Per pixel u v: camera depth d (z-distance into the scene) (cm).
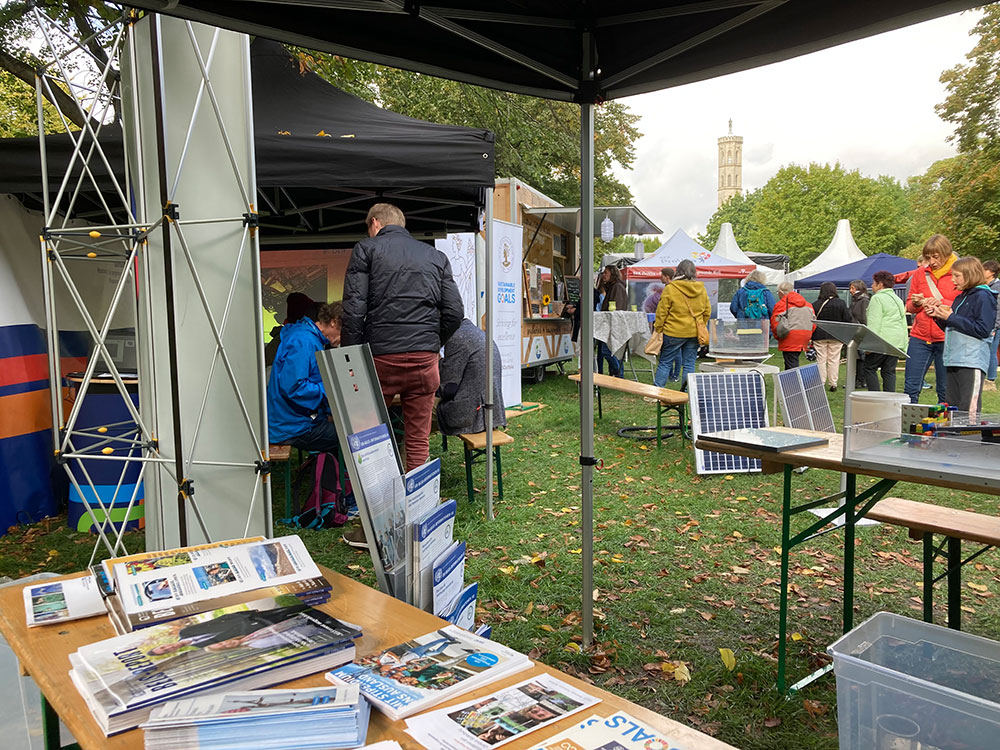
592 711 121
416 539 186
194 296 294
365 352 206
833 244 2086
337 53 227
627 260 1783
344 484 498
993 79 2567
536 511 499
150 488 320
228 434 303
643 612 343
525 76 277
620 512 496
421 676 130
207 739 105
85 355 528
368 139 444
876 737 155
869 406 314
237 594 167
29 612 162
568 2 254
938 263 716
